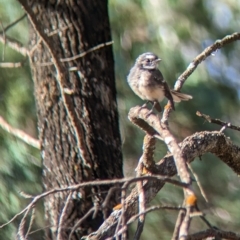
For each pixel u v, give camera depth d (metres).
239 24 18.70
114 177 10.57
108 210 10.08
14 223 13.25
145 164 8.03
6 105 15.35
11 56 15.64
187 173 6.37
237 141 18.83
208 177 17.53
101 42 10.88
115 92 11.02
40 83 10.69
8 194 13.56
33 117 15.42
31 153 14.15
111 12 17.11
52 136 10.58
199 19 18.20
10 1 15.88
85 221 10.05
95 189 10.23
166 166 8.16
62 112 10.56
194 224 17.06
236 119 19.30
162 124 7.38
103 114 10.70
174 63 17.42
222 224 17.34
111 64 11.05
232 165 9.11
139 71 10.59
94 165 10.43
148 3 17.55
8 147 14.03
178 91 10.05
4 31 10.99
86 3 10.80
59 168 10.48
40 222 13.00
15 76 15.70
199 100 17.72
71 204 10.10
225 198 17.70
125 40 17.33
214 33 18.41
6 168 13.81
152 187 7.91
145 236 15.38
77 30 10.70
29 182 13.95
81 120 10.52
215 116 17.75
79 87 10.62
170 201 15.75
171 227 15.65
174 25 17.66
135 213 7.66
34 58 10.77
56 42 10.67
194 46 18.28
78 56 10.56
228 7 18.64
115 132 10.82
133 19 17.38
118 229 6.61
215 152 8.84
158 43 17.45
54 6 10.72
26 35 15.83
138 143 16.91
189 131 17.88
